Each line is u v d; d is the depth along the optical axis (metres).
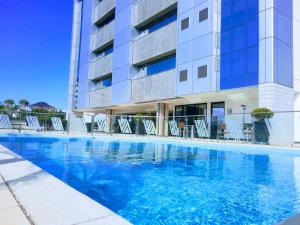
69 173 5.78
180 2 19.16
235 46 15.17
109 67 27.98
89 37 32.62
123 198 3.88
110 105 26.61
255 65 14.02
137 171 6.23
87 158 8.34
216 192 4.30
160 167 6.86
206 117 15.37
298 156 9.32
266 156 9.34
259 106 13.64
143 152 10.44
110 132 19.97
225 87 15.52
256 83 13.91
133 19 24.72
